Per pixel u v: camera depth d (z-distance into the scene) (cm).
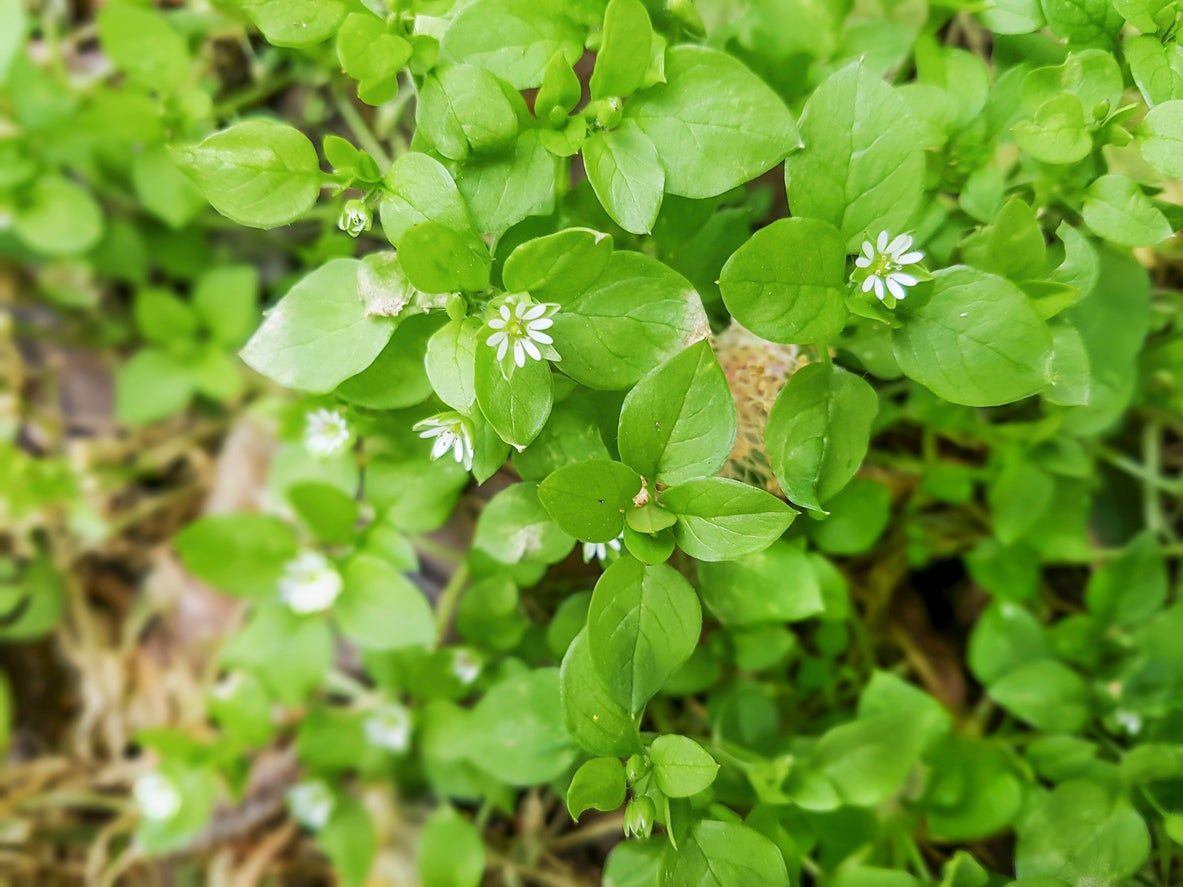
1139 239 12
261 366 11
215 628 21
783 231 10
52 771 21
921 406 15
